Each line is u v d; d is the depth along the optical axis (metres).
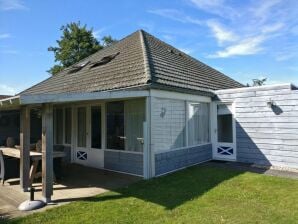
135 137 9.84
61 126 13.90
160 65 11.27
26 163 8.03
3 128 17.39
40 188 8.24
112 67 12.05
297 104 10.30
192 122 11.63
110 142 10.89
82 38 30.77
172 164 10.23
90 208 6.36
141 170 9.60
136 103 9.81
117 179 9.21
